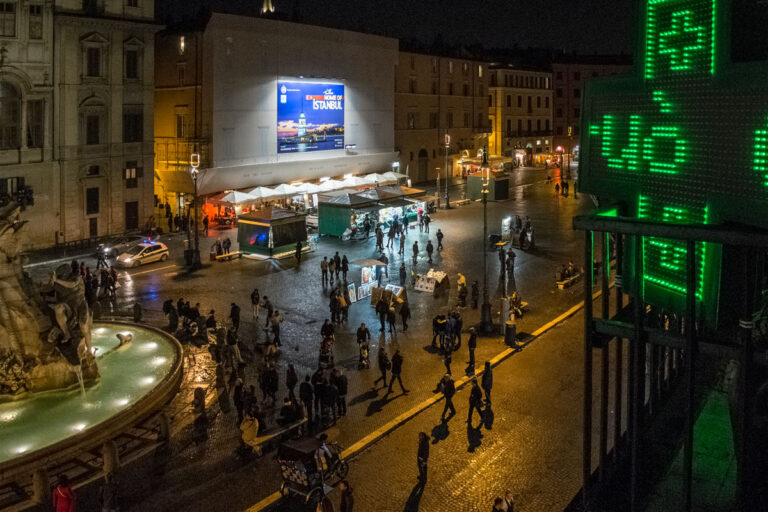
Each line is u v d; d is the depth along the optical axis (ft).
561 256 154.40
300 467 55.01
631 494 23.75
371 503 55.42
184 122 195.83
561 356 89.71
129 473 60.44
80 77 158.81
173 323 100.78
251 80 195.83
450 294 123.03
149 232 172.86
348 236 173.78
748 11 19.99
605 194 25.53
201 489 57.93
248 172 199.31
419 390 78.69
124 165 170.91
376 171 250.57
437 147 295.48
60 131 156.15
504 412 72.23
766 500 20.84
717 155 20.67
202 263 147.43
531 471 59.67
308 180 222.28
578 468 59.88
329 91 221.87
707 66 20.88
